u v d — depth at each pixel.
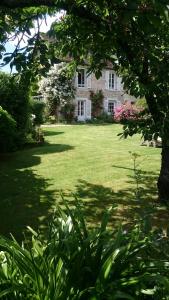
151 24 4.06
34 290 3.22
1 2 5.31
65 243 3.54
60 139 20.61
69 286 3.24
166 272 3.41
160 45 6.24
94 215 7.88
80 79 38.59
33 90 6.89
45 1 5.44
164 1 3.60
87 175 11.70
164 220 7.30
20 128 16.23
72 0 5.59
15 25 6.54
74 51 7.08
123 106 21.41
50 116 35.62
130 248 3.59
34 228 7.23
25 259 3.43
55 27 6.84
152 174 11.61
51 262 3.38
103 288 3.17
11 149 15.34
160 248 3.83
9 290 3.12
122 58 6.35
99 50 6.61
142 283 3.23
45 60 6.10
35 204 8.84
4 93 15.68
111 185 10.45
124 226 7.00
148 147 16.97
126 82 6.24
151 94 6.02
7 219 7.80
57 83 36.22
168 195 8.46
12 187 10.48
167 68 5.63
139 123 7.01
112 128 27.52
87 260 3.42
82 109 39.00
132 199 8.98
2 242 3.53
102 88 40.31
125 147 17.17
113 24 5.64
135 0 3.91
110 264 3.27
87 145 18.02
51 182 10.96
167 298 3.17
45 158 14.60
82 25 6.35
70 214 4.00
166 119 6.18
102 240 3.55
